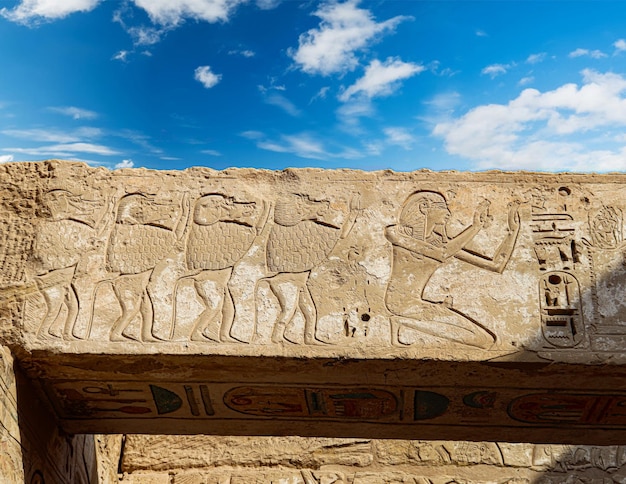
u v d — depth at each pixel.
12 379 4.52
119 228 4.82
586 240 4.66
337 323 4.53
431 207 4.82
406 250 4.71
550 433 5.29
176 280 4.68
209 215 4.85
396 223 4.79
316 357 4.44
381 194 4.88
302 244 4.75
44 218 4.83
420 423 5.25
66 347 4.49
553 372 4.44
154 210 4.87
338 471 7.18
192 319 4.56
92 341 4.51
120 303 4.61
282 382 4.74
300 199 4.89
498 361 4.38
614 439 5.30
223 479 7.16
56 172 4.96
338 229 4.79
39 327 4.54
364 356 4.43
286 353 4.45
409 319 4.52
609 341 4.39
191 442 7.34
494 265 4.63
